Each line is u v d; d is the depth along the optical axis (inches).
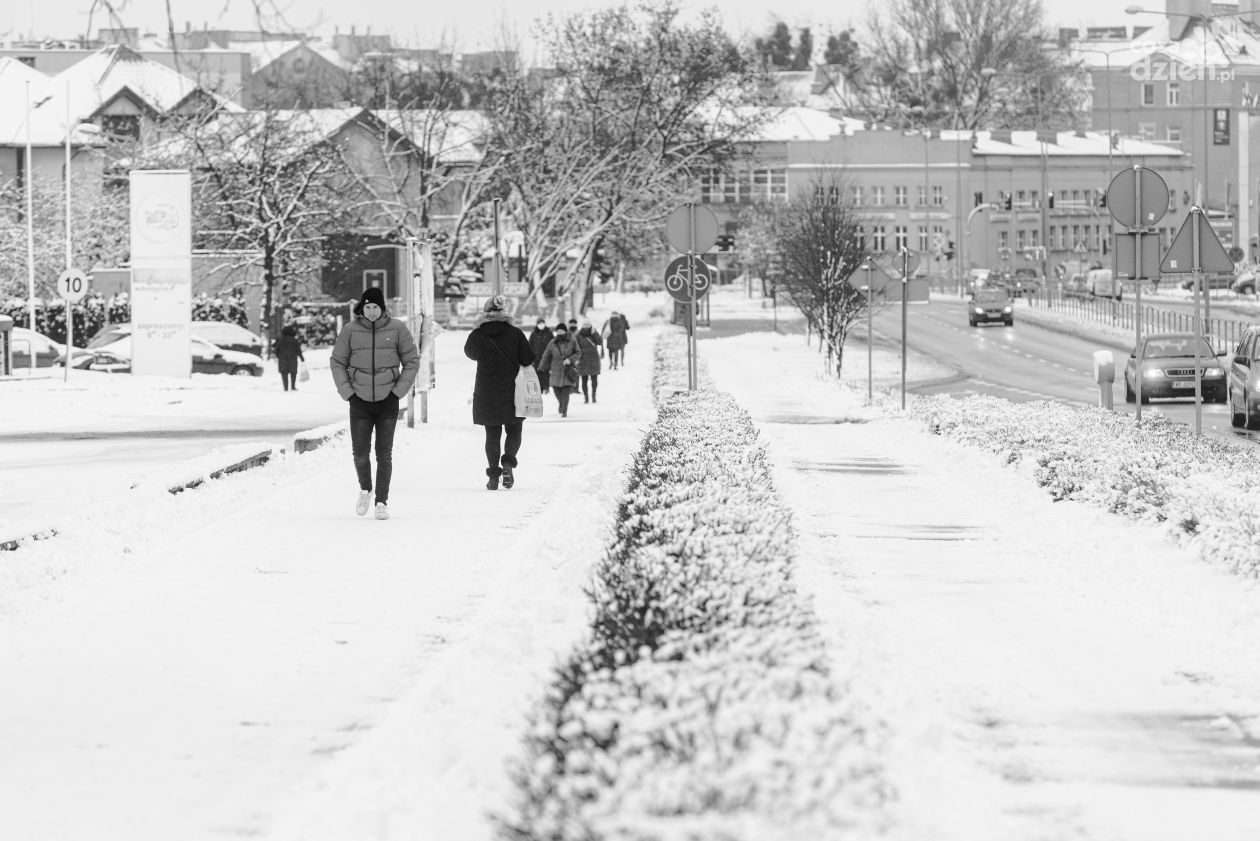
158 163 3021.7
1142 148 6737.2
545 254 3469.5
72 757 337.4
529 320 3363.7
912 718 346.0
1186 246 1010.7
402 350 727.7
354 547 629.0
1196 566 556.4
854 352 3093.0
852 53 7770.7
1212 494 629.3
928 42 6604.3
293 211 3038.9
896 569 578.9
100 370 2284.7
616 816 205.3
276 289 3240.7
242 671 414.9
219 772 324.8
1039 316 4003.4
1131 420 1159.0
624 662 311.6
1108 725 354.3
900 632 456.1
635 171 3447.3
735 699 252.4
